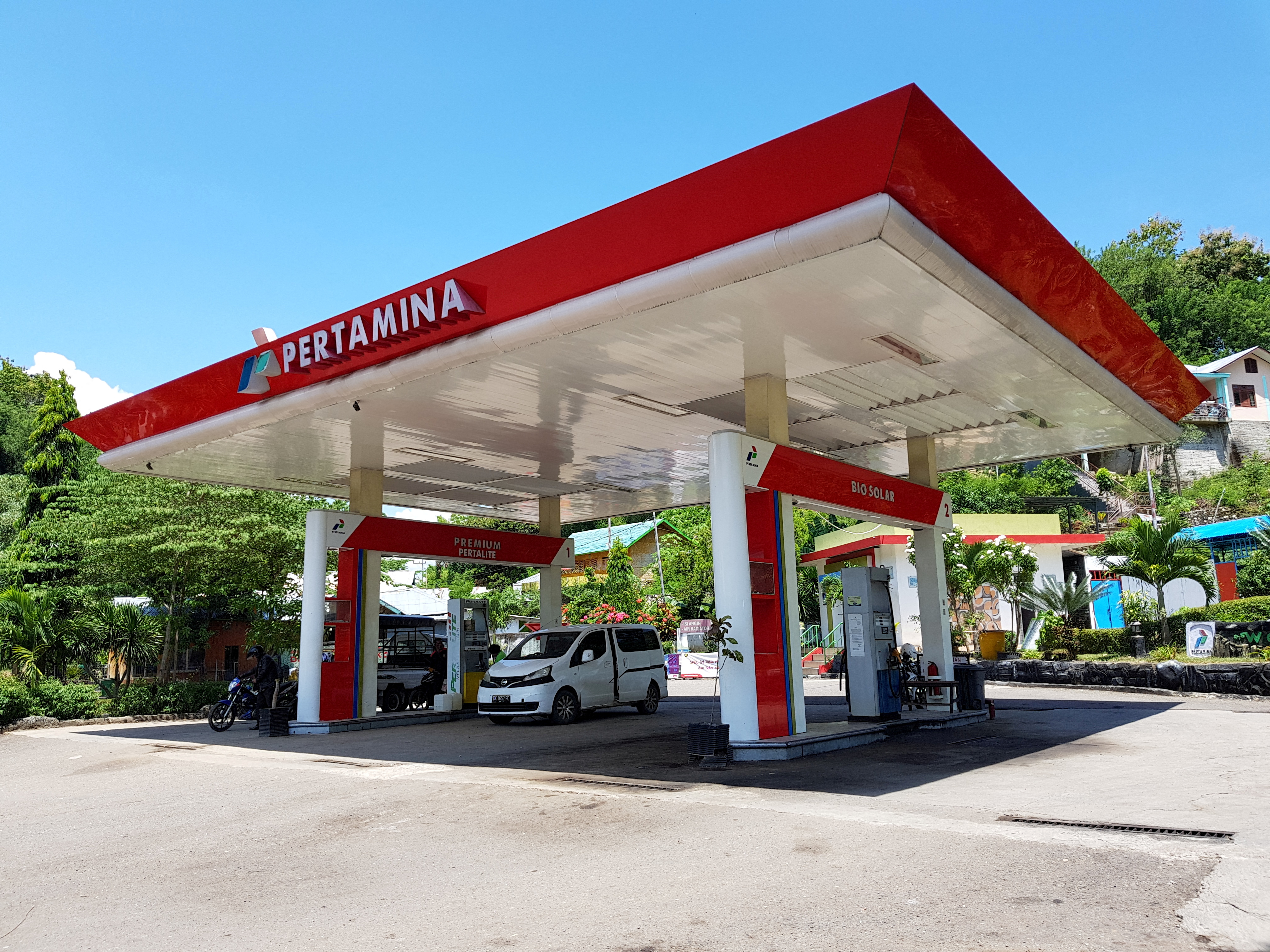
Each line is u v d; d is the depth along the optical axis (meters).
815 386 12.13
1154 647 18.89
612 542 40.94
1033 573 22.12
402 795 8.26
